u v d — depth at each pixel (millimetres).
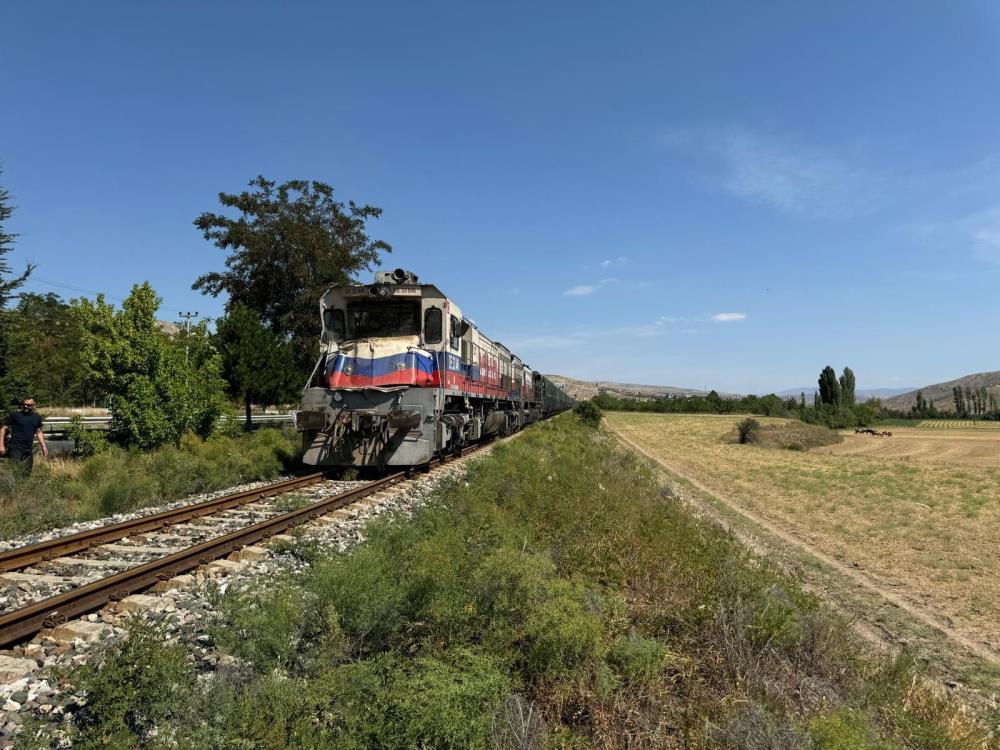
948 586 10938
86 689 4020
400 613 5605
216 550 7766
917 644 8031
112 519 10836
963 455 40875
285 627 4871
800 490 23422
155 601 6113
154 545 8703
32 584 6855
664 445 48281
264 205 28797
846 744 4223
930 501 20594
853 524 16750
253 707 4008
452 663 4883
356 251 31047
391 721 3988
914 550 13719
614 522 10055
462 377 17891
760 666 5633
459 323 16984
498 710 4344
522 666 5250
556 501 11367
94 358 17828
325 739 3869
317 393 14789
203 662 4910
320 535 9000
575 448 25672
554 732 4461
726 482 25781
